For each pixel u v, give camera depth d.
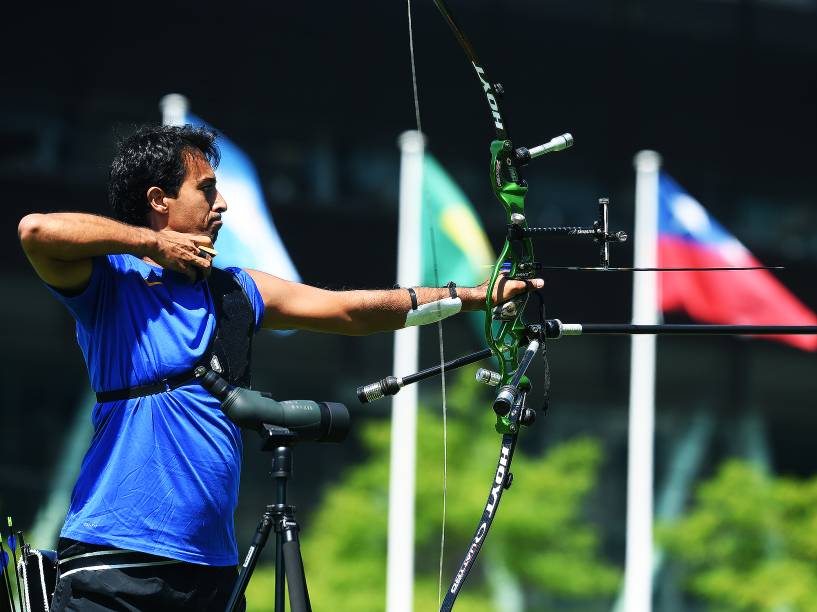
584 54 79.69
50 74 70.94
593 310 79.06
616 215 79.81
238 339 11.75
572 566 67.00
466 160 76.62
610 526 79.81
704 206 81.19
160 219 11.91
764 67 82.19
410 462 46.28
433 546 66.12
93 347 11.55
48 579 12.11
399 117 76.31
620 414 80.31
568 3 79.38
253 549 10.93
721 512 69.19
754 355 83.38
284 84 74.31
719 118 81.69
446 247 49.34
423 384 72.94
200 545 11.31
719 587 67.44
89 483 11.38
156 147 11.93
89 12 71.38
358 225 76.31
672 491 81.81
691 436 82.44
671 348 82.19
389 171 76.81
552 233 13.09
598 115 79.94
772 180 82.56
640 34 80.44
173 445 11.25
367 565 62.31
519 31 78.50
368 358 76.56
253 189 46.84
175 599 11.22
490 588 67.19
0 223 70.44
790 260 82.56
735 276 51.78
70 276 11.26
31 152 70.88
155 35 72.25
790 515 68.44
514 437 12.88
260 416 11.02
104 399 11.51
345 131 75.69
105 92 71.62
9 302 70.19
